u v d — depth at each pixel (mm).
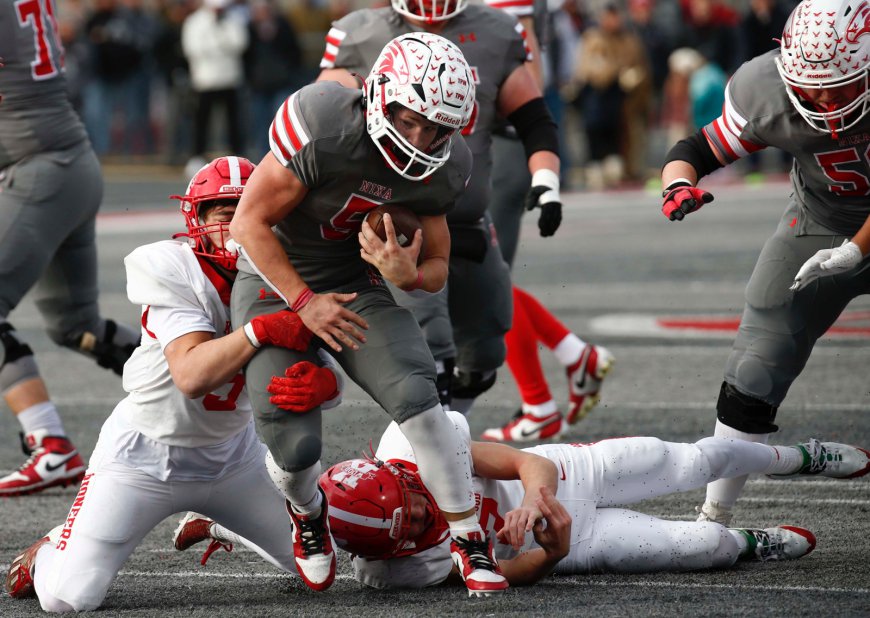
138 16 76562
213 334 14836
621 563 15789
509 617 13820
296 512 14914
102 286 42656
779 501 19391
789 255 16891
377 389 14438
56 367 32000
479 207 20281
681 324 34625
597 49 69625
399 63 13828
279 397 14180
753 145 16594
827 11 14922
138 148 84750
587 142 71812
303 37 78938
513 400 28125
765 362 16906
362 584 15969
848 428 23234
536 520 14625
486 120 20406
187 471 15250
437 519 15344
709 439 16359
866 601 14211
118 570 15469
